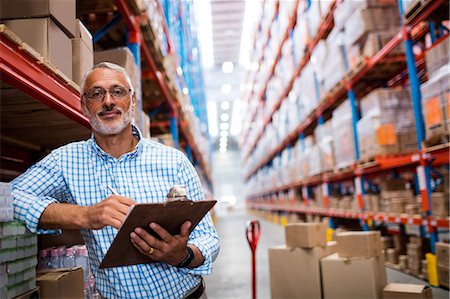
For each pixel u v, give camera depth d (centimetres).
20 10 203
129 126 190
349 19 567
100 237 179
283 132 1164
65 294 171
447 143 380
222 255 770
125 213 151
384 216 541
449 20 426
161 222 146
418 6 410
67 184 183
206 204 155
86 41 256
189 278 191
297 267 403
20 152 332
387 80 653
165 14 687
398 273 502
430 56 402
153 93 655
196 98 1584
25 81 163
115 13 400
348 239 384
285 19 995
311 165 861
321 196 876
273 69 1245
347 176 747
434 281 422
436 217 415
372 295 366
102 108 179
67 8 229
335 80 650
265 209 2056
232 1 1873
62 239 280
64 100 202
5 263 136
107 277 180
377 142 498
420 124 438
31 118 247
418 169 438
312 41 766
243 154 2878
